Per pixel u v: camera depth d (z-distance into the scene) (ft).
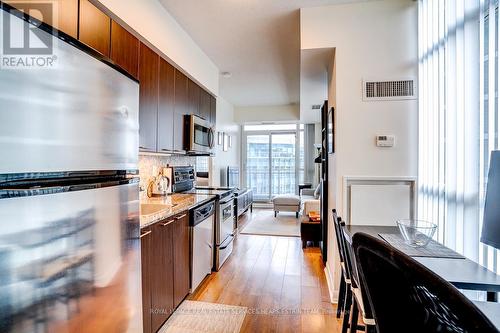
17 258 2.27
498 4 4.66
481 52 5.07
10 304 2.21
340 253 6.36
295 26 9.16
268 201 25.48
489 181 3.96
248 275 9.56
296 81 15.74
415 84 7.64
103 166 3.39
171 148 8.39
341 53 7.94
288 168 25.43
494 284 3.60
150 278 5.60
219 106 19.80
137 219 4.09
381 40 7.81
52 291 2.59
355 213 7.84
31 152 2.43
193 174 12.57
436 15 6.70
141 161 8.98
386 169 7.75
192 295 8.06
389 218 7.72
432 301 2.01
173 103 8.59
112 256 3.47
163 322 6.23
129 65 6.19
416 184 7.61
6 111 2.23
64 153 2.78
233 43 10.47
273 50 11.17
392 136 7.70
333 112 8.53
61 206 2.69
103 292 3.29
